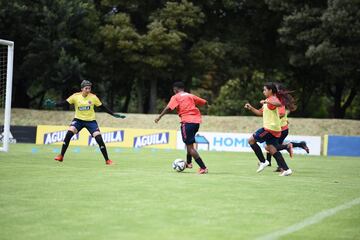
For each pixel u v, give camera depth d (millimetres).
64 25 71875
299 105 95000
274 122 25875
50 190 18609
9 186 19531
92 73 79562
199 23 77438
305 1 73625
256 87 85562
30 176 22875
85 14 74438
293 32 71750
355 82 79688
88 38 76750
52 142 58625
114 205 15781
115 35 73250
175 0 78188
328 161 41844
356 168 34312
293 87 91938
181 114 25844
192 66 79062
